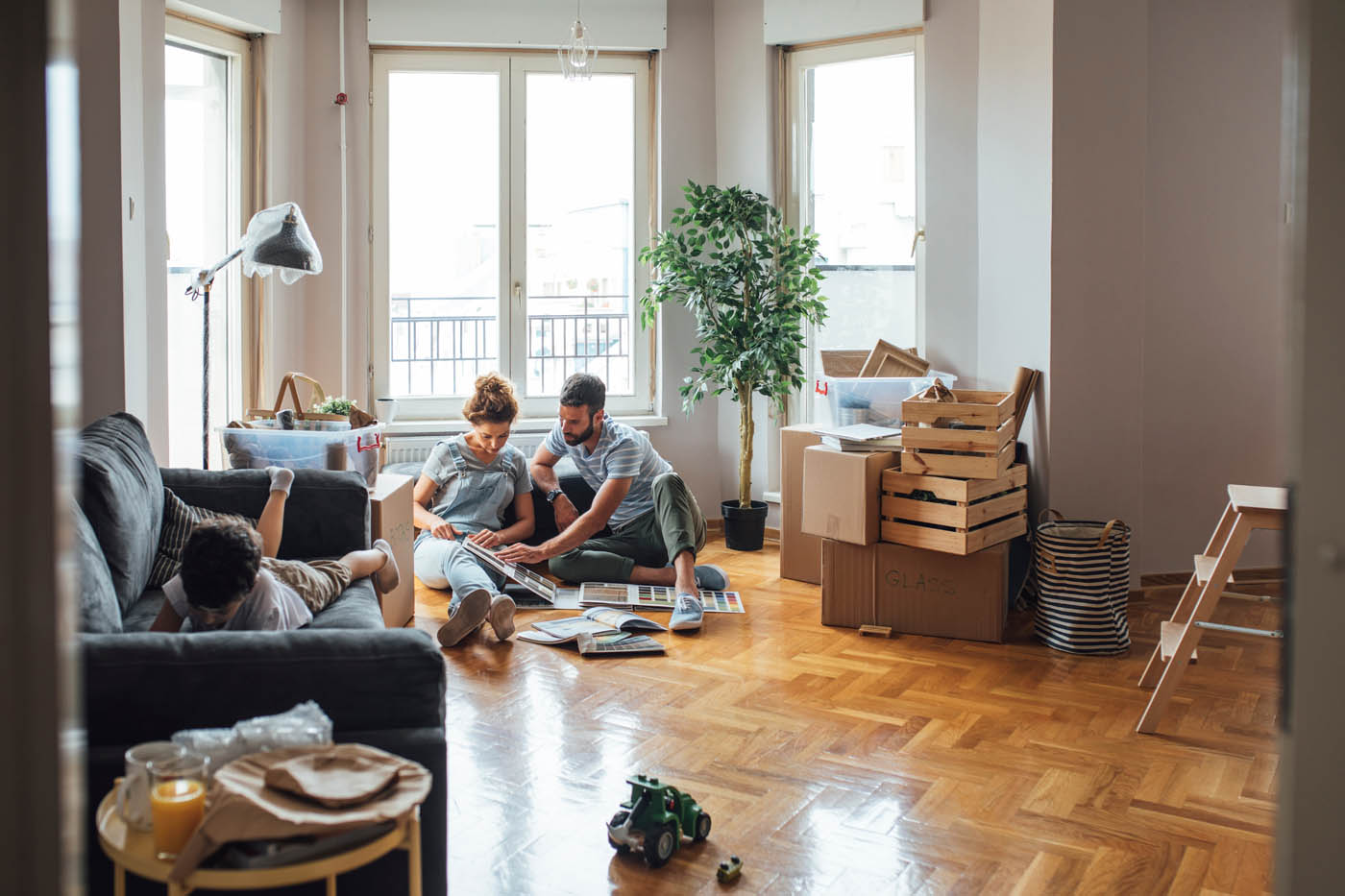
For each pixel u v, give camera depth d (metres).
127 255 3.98
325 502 3.57
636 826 2.45
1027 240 4.68
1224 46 4.78
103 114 3.83
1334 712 0.82
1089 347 4.61
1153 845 2.54
